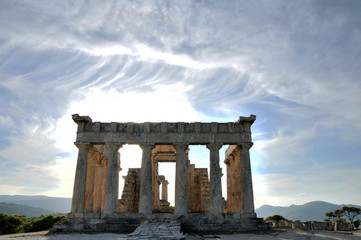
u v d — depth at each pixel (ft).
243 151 139.03
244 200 133.28
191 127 140.97
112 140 138.21
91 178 149.69
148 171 135.33
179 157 137.18
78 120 140.46
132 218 127.75
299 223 135.64
